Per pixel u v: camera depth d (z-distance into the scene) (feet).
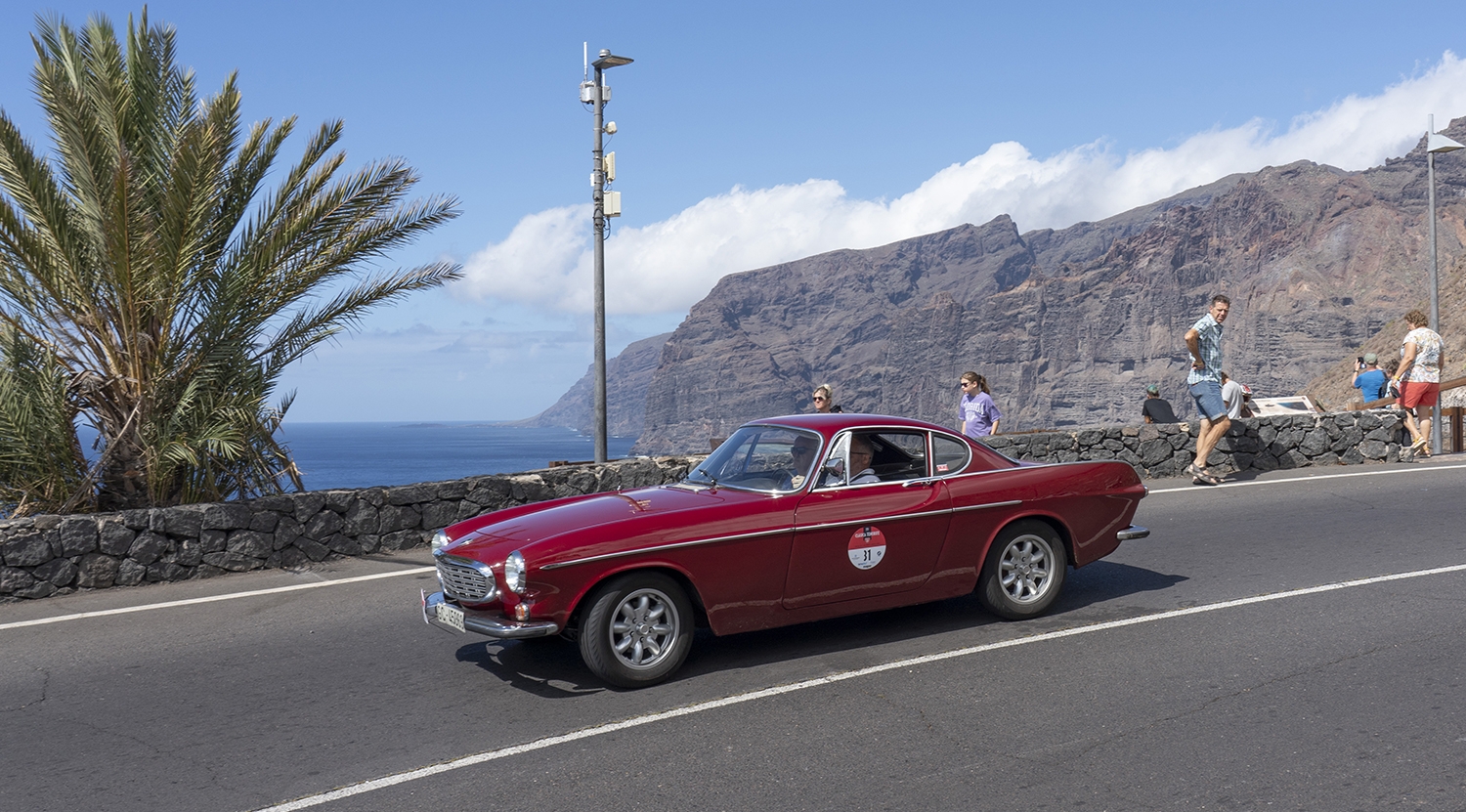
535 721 16.07
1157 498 37.22
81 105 28.73
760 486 19.53
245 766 14.55
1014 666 18.08
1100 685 16.92
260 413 32.19
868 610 19.70
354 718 16.49
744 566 18.25
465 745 15.14
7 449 29.07
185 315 31.94
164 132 33.58
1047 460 40.83
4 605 25.50
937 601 23.30
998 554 20.97
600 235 46.62
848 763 13.93
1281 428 43.57
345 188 32.68
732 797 12.92
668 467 36.11
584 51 46.11
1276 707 15.56
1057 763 13.70
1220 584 23.89
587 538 17.21
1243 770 13.28
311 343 33.47
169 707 17.30
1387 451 44.93
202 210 30.30
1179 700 16.07
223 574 28.43
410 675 18.80
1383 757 13.55
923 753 14.20
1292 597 22.40
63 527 26.48
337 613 23.88
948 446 20.98
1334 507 33.83
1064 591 23.82
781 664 18.69
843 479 19.53
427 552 31.09
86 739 15.88
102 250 29.84
